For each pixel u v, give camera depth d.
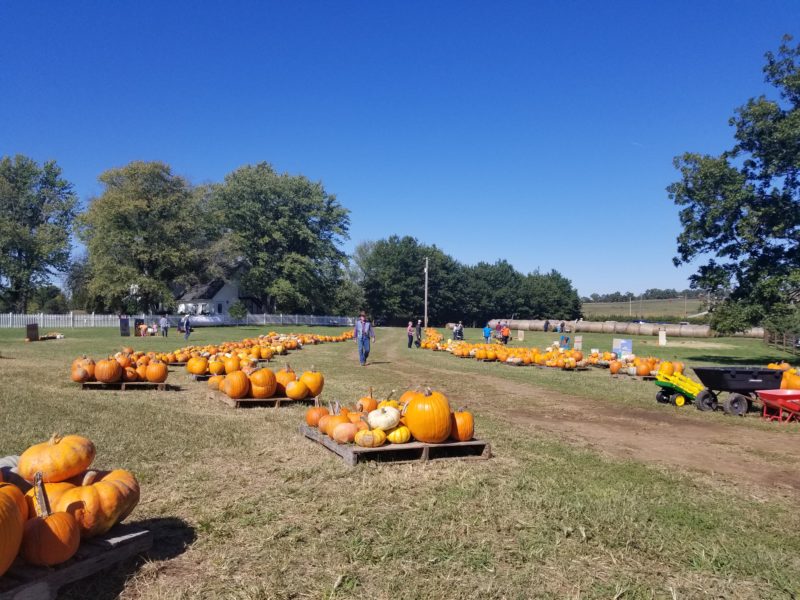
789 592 3.94
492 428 9.02
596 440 8.70
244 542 4.38
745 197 27.80
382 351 28.44
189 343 29.23
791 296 27.62
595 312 121.12
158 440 7.38
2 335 33.84
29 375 13.69
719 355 31.38
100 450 6.75
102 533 3.90
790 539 4.91
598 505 5.42
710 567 4.26
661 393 12.82
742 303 28.38
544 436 8.68
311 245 69.62
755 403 11.94
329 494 5.50
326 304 76.94
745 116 28.06
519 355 22.94
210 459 6.62
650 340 50.66
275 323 68.19
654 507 5.50
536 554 4.32
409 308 90.69
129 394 11.51
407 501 5.36
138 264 52.28
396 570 4.01
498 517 5.03
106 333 39.47
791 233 27.31
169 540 4.38
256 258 66.31
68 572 3.47
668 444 8.63
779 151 27.31
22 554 3.38
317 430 7.70
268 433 8.06
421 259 91.88
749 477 6.91
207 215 60.19
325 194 72.19
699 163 29.09
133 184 50.34
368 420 6.93
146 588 3.65
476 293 98.12
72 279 60.69
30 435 7.35
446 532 4.68
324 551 4.25
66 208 60.47
